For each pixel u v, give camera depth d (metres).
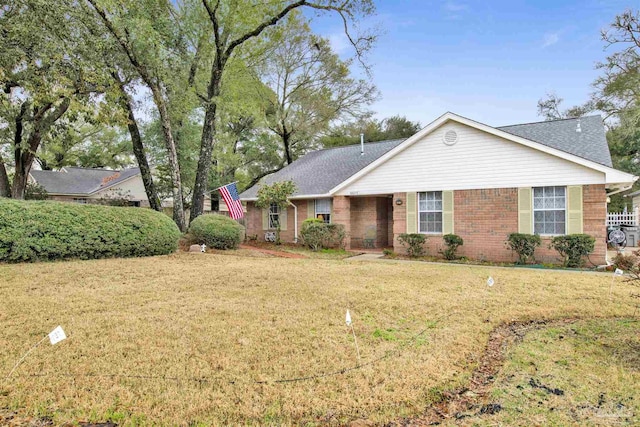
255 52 19.39
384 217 18.02
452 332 5.20
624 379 3.91
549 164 12.05
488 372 4.12
